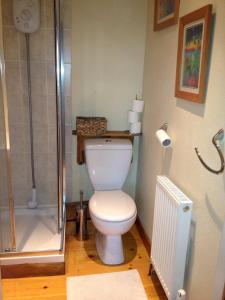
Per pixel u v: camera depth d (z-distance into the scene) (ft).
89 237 7.91
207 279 4.53
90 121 7.70
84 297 5.89
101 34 7.59
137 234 8.21
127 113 8.31
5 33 6.91
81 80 7.82
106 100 8.10
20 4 6.54
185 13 5.19
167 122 6.16
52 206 8.39
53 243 6.81
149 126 7.45
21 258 6.23
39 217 8.04
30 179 8.11
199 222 4.75
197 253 4.85
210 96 4.34
